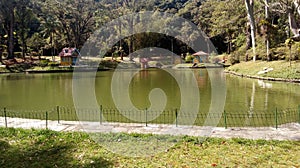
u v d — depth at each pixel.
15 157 4.34
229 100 10.84
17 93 14.23
